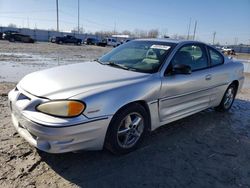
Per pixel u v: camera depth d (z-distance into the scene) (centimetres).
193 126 457
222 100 521
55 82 307
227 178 305
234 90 553
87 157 324
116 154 330
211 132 436
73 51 2602
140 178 291
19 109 291
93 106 280
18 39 3666
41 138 273
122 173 298
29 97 292
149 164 321
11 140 351
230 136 426
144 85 333
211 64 468
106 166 309
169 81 365
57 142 268
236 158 354
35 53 2017
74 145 277
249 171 324
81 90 289
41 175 283
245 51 7331
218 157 353
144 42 440
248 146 394
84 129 276
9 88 642
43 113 274
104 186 273
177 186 283
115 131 309
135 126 336
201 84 429
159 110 361
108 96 294
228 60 525
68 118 269
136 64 382
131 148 341
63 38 4172
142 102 340
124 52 427
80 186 271
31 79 332
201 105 450
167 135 409
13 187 261
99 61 427
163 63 371
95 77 326
